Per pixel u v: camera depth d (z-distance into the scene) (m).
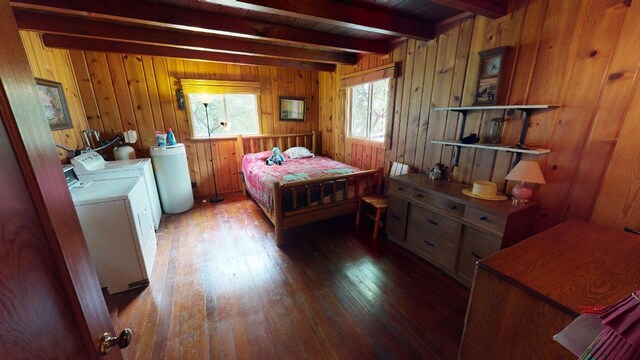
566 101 1.67
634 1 1.35
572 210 1.71
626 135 1.42
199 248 2.67
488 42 2.06
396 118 3.08
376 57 3.26
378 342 1.57
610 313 0.60
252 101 4.32
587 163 1.61
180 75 3.70
